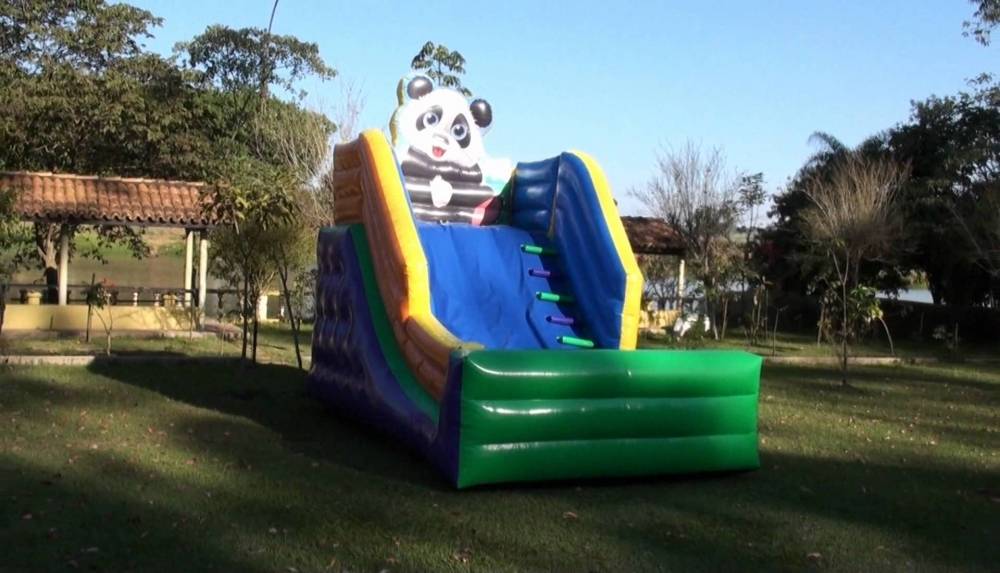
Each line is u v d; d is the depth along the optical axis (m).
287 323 23.25
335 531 6.07
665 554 5.91
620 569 5.60
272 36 30.81
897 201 27.62
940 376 17.88
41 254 22.45
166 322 18.64
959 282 29.28
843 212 25.80
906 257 28.83
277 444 8.66
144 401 10.59
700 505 7.18
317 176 23.94
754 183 30.73
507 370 7.11
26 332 17.34
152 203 18.84
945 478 8.56
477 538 6.07
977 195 27.45
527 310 9.68
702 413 7.82
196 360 14.10
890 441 10.34
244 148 27.53
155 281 30.44
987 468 9.10
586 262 9.95
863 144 30.52
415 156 11.03
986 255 25.62
